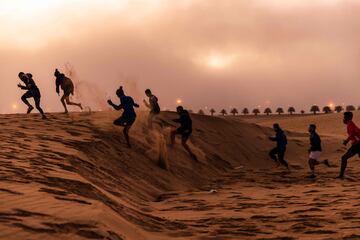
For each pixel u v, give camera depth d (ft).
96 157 39.42
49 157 32.96
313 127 52.70
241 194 38.45
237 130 88.69
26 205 17.39
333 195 35.29
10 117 59.21
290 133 108.47
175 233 20.89
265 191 40.86
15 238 13.53
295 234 21.09
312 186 44.21
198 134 75.77
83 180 26.86
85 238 14.97
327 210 27.91
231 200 34.53
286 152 86.38
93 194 24.57
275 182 49.60
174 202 33.76
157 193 38.19
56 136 44.45
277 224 23.73
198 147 66.03
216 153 69.36
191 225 23.41
